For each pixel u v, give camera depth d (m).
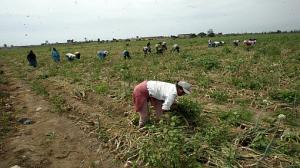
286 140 6.12
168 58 20.22
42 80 14.89
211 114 7.66
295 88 10.02
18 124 8.05
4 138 7.01
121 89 10.72
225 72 13.23
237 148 5.74
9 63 29.20
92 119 8.04
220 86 10.98
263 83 10.79
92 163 5.73
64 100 10.14
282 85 10.68
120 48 41.56
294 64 14.61
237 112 7.38
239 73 12.73
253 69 13.71
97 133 6.95
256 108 8.45
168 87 6.47
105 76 14.52
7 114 8.80
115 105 8.98
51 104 9.86
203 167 5.18
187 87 6.33
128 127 7.10
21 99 10.96
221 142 5.90
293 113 7.73
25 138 6.99
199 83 11.34
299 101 8.58
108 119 7.91
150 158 5.20
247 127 6.76
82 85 12.51
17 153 6.19
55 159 5.98
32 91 12.29
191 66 15.53
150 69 15.48
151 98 6.73
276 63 15.20
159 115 6.88
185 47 34.50
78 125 7.67
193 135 6.25
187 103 7.09
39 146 6.55
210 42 32.44
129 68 16.55
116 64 19.02
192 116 6.98
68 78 14.56
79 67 19.00
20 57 36.47
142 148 5.58
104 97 10.05
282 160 5.34
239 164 5.21
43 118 8.46
